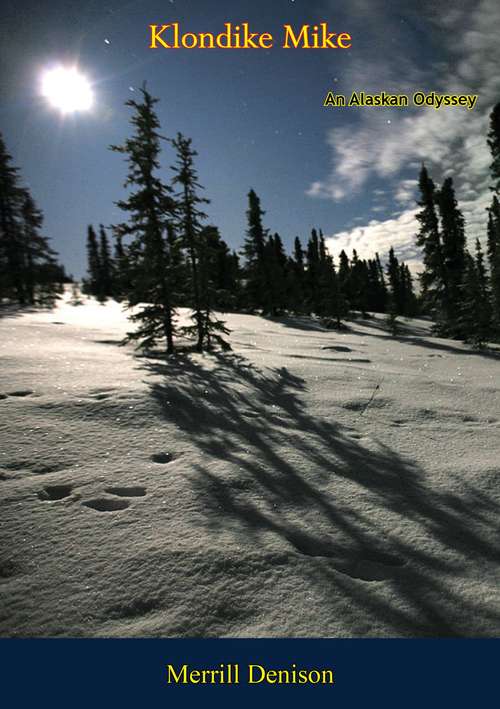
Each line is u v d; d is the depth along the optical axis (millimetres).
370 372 12578
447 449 6371
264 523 4070
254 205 39594
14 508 4012
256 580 3209
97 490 4445
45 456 5105
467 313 25016
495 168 24953
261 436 6531
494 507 4590
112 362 11164
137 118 14508
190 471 5000
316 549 3730
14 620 2744
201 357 13914
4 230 32844
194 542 3633
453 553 3729
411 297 67625
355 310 56031
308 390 9922
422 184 31719
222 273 47594
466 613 2971
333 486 4977
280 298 40344
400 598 3104
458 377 12797
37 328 17656
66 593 2990
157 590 3049
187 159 17609
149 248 14742
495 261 25203
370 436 6875
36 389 7660
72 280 77812
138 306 34750
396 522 4223
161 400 7621
